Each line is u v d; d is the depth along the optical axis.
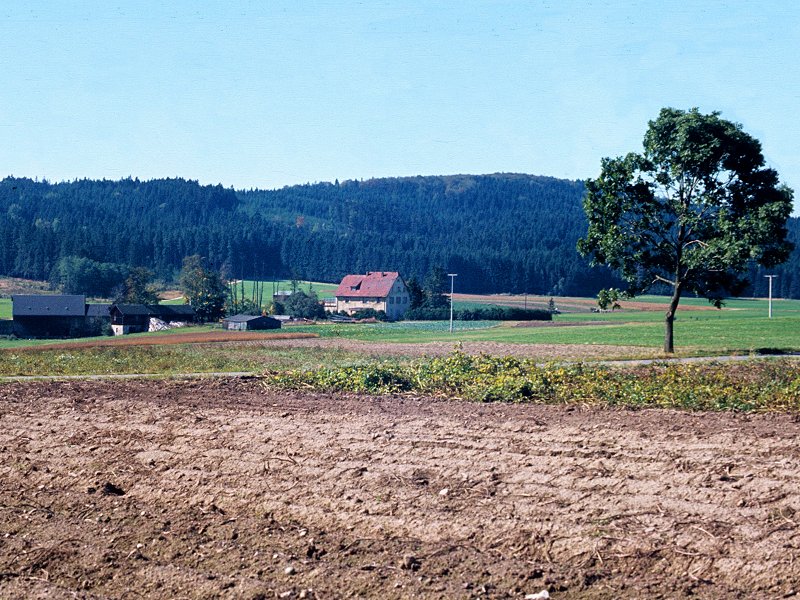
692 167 47.06
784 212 45.72
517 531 11.68
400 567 10.72
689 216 47.41
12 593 10.37
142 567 11.10
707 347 54.00
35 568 11.30
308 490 13.92
